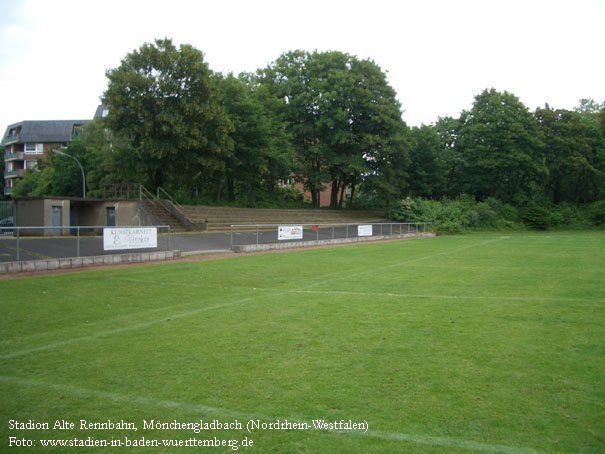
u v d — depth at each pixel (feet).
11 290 39.73
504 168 188.44
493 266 59.72
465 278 48.29
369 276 50.06
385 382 18.25
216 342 24.13
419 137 190.90
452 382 18.20
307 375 19.10
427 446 13.34
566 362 20.53
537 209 180.24
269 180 151.94
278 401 16.53
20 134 246.06
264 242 93.91
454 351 22.26
